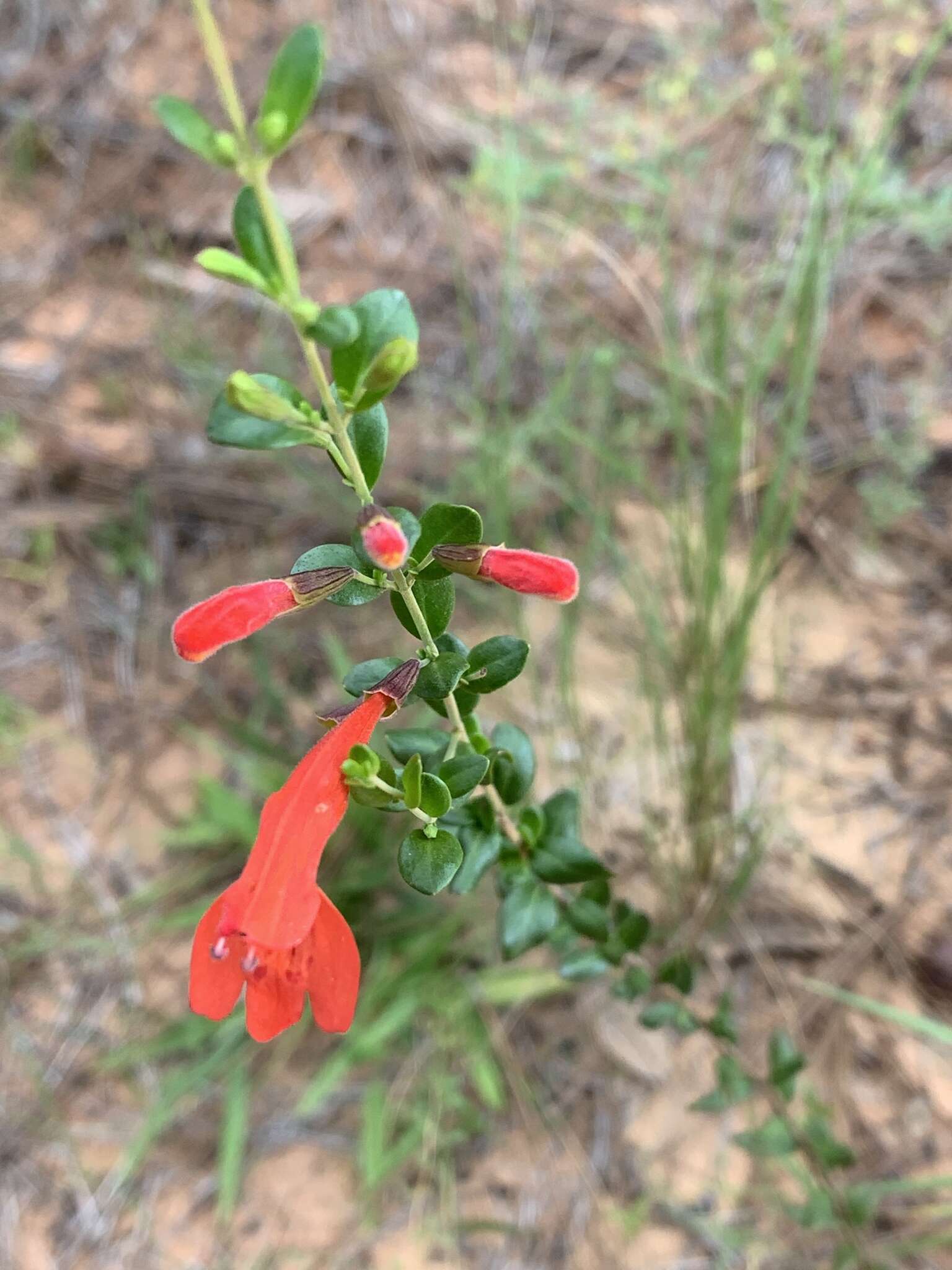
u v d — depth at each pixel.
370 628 0.29
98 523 0.31
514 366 0.31
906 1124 0.21
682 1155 0.22
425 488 0.29
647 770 0.26
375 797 0.10
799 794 0.25
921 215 0.26
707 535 0.22
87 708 0.29
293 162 0.37
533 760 0.14
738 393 0.25
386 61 0.38
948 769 0.25
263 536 0.31
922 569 0.28
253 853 0.10
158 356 0.34
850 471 0.29
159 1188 0.22
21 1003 0.25
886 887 0.24
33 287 0.36
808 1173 0.21
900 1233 0.20
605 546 0.28
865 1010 0.22
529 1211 0.21
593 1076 0.23
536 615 0.29
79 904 0.26
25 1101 0.23
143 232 0.36
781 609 0.28
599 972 0.17
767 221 0.31
